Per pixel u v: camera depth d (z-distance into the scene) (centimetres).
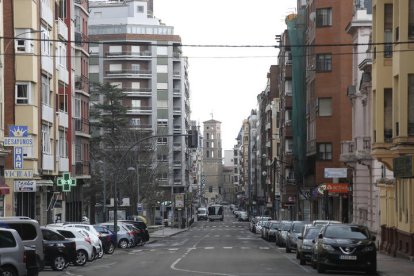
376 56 3841
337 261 2767
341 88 6650
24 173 3662
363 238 2869
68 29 6119
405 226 3597
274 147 12025
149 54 12425
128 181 7875
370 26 5184
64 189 4881
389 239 4025
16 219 2602
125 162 7750
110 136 8494
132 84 12375
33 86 4800
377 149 3797
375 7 3853
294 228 4609
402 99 3309
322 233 2925
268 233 6512
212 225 13238
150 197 8212
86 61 7012
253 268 3148
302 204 8525
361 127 5166
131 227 5503
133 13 12631
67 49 6103
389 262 3353
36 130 4847
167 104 12488
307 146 7450
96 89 9131
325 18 6725
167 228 10838
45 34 5194
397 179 3775
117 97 9031
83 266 3397
